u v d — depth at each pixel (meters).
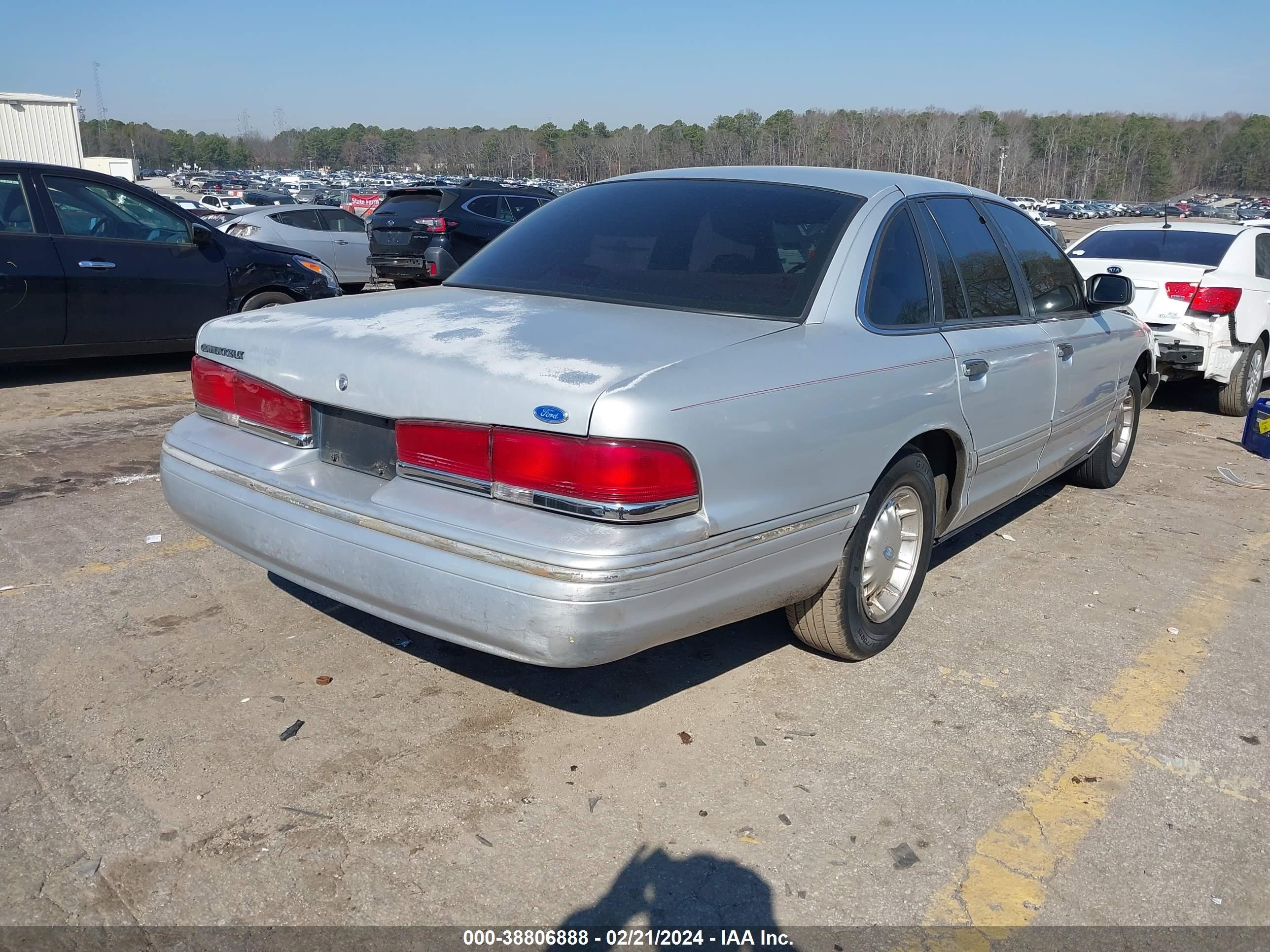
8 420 6.54
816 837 2.61
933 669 3.56
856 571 3.27
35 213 7.33
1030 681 3.51
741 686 3.37
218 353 3.20
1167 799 2.84
